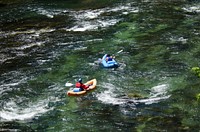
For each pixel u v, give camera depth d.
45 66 58.62
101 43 66.44
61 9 90.75
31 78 54.84
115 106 45.88
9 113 45.50
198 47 61.66
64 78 54.50
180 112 43.47
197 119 41.91
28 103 47.88
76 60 60.19
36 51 64.44
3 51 64.94
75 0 99.44
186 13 79.56
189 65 55.50
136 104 45.91
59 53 63.19
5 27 78.19
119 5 89.56
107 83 52.09
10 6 95.75
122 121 42.47
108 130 40.94
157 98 47.00
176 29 70.44
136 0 93.00
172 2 88.44
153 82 51.38
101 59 59.62
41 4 96.62
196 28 70.25
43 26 77.62
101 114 44.28
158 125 41.19
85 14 84.44
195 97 46.56
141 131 40.34
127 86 50.84
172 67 55.31
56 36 71.19
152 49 62.31
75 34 71.62
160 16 78.50
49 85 52.56
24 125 42.78
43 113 45.31
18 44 68.00
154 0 91.44
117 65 57.00
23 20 82.62
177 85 49.91
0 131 41.50
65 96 49.25
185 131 39.75
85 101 47.66
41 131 41.50
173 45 63.19
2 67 58.88
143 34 69.31
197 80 50.75
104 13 84.00
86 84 50.94
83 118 43.66
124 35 69.50
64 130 41.44
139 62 57.97
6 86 52.56
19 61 60.81
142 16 79.31
